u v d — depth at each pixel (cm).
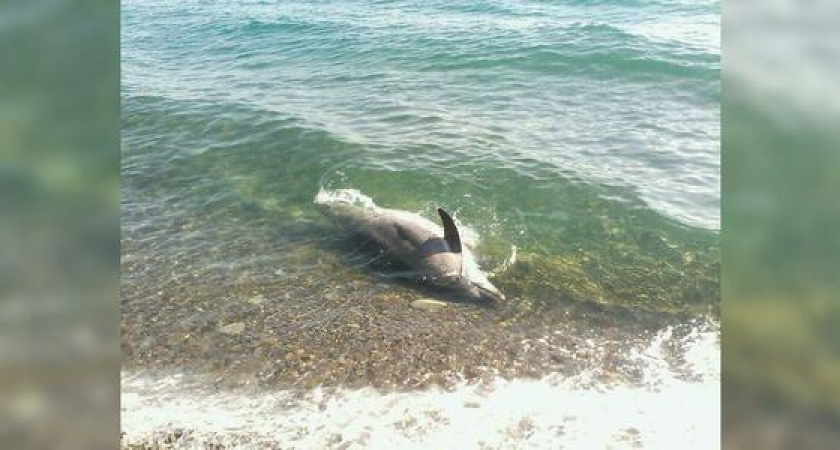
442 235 721
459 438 500
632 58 1265
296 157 917
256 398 539
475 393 541
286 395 541
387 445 495
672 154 897
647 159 886
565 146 925
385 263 712
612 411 523
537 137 954
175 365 570
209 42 1573
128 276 686
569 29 1470
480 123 1003
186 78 1295
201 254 730
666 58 1255
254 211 811
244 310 639
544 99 1097
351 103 1110
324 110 1079
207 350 588
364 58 1374
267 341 597
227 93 1184
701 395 536
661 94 1103
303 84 1230
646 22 1504
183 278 688
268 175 884
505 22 1570
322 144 941
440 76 1236
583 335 607
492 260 710
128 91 1198
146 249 737
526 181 836
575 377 558
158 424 514
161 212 811
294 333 607
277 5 1934
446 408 527
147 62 1423
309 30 1625
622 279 680
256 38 1586
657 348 592
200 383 552
